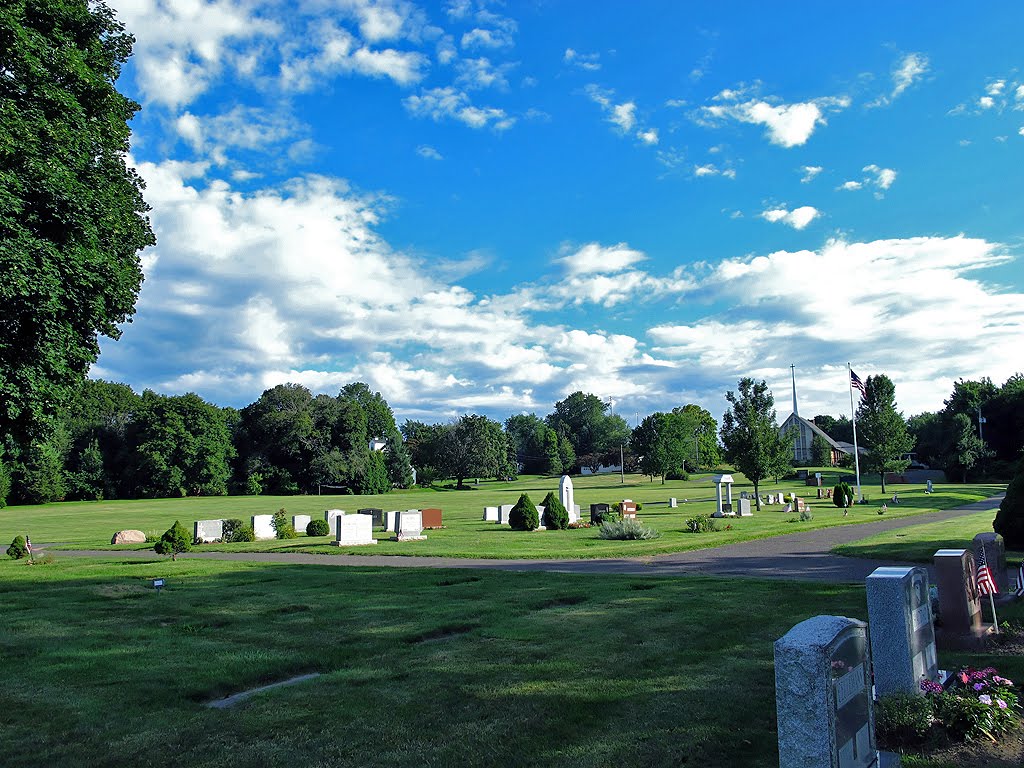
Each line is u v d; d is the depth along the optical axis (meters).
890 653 7.08
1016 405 84.06
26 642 11.13
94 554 27.38
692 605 12.57
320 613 12.99
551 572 17.98
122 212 19.55
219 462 103.44
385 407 135.88
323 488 111.25
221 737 6.93
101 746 6.80
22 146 15.14
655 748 6.32
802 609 12.03
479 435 126.06
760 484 90.69
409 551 24.84
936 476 86.19
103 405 104.25
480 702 7.67
